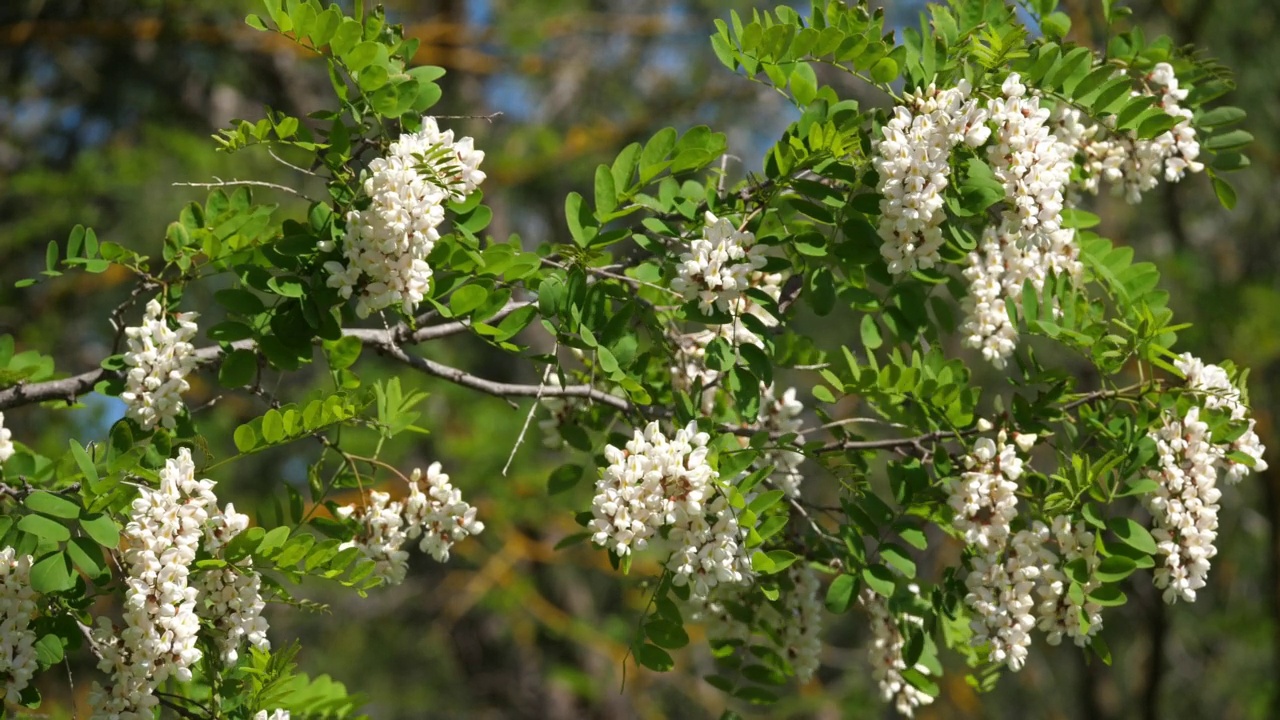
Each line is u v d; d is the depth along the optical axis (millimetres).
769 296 3260
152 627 2707
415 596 12055
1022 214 3131
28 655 2828
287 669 3117
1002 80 3352
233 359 3160
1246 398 3311
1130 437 3229
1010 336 3465
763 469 3000
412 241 2939
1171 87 3740
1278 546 9438
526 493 9344
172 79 10719
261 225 3299
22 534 2844
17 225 9320
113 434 3053
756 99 11117
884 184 3094
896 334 3541
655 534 3002
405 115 3229
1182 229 9633
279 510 3400
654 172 3311
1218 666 11320
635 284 3604
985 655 3514
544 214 12227
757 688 3775
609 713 11430
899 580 3582
